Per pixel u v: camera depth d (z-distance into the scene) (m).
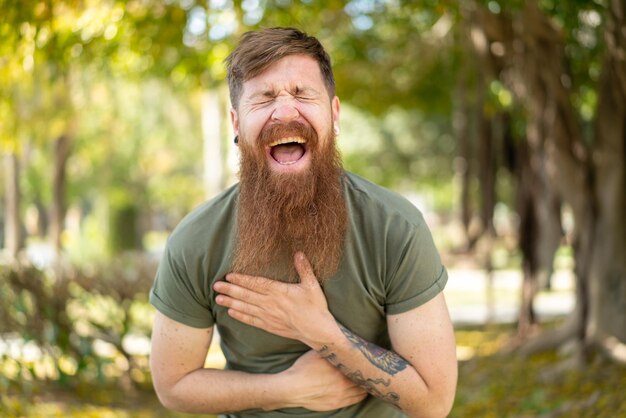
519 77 5.34
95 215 26.02
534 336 6.00
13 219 14.30
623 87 4.49
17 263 5.12
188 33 5.52
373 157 21.53
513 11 4.68
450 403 2.08
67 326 5.20
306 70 1.89
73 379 5.17
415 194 32.97
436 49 7.55
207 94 11.14
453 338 2.05
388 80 9.02
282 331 2.00
